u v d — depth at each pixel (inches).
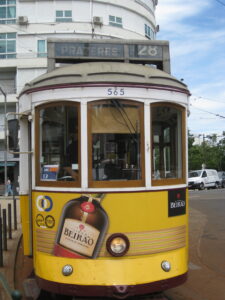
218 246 343.0
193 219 502.9
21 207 200.8
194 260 294.0
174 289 225.8
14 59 1314.0
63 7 1328.7
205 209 609.0
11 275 231.1
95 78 168.6
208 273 259.1
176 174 182.9
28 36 1330.0
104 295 158.1
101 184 165.9
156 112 174.6
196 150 2198.6
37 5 1332.4
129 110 169.5
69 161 170.2
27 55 1325.0
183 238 182.1
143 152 169.9
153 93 172.7
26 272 245.4
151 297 175.3
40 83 178.9
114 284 157.6
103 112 167.9
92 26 1323.8
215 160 2186.3
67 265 164.2
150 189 169.9
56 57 223.3
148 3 1507.1
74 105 168.9
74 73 174.7
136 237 165.6
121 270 161.0
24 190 200.8
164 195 174.1
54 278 164.1
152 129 172.6
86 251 164.7
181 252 178.2
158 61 232.2
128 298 172.2
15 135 193.3
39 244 176.6
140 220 167.0
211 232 410.9
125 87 168.1
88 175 165.8
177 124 183.2
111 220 164.6
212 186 1350.9
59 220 169.3
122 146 169.2
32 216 188.9
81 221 165.9
